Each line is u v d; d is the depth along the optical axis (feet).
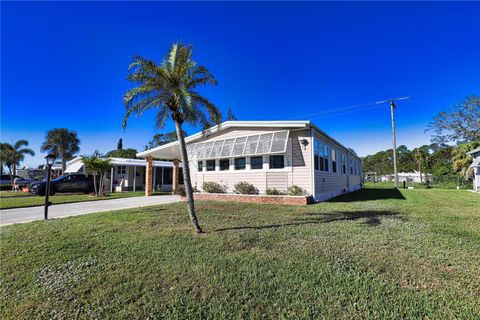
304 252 15.80
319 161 48.24
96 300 10.87
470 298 10.11
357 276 12.16
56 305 10.64
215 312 9.66
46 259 15.72
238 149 48.08
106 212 34.55
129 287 11.85
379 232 20.63
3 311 10.33
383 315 9.06
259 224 24.70
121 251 16.87
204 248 17.08
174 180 75.10
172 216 30.12
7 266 14.76
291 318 9.11
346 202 42.65
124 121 23.86
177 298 10.77
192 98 22.68
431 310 9.27
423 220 25.77
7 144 120.98
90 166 65.26
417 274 12.41
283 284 11.57
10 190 91.25
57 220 28.78
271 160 46.91
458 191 73.46
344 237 19.21
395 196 55.62
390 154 250.37
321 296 10.48
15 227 25.21
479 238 18.83
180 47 22.81
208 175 54.65
